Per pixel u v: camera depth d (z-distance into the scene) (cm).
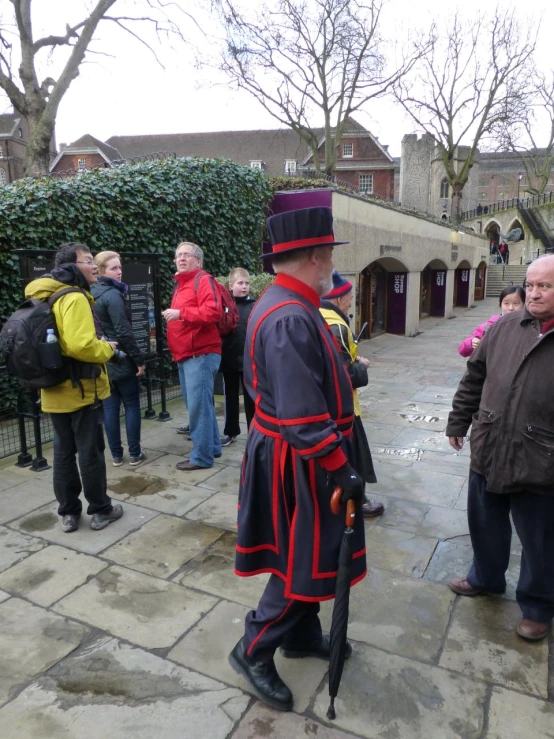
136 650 233
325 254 183
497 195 7925
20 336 286
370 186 4453
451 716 200
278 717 199
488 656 231
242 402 673
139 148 4325
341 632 175
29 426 563
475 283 2708
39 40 1395
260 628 197
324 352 179
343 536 174
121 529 340
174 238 789
